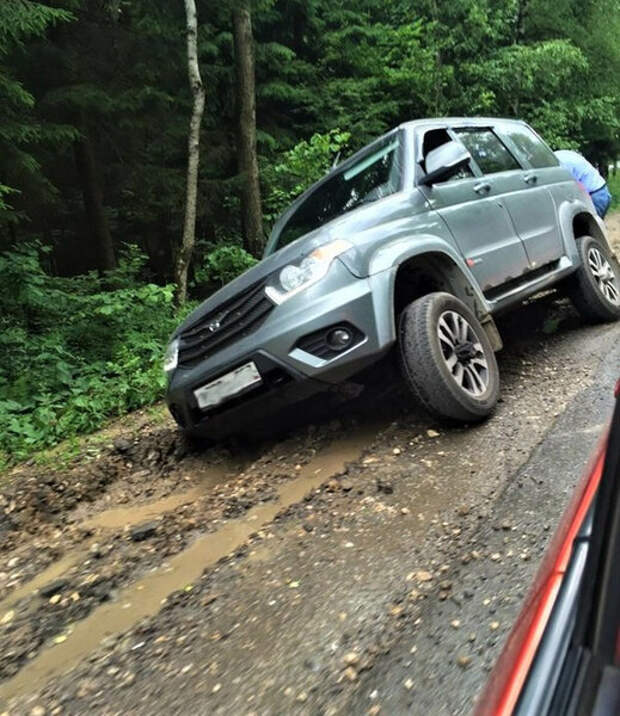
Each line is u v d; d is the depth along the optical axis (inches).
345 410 195.6
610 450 41.7
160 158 561.6
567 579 47.4
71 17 341.7
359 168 216.4
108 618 114.3
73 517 166.9
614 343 223.6
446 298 173.9
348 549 122.1
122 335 335.9
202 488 173.3
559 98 851.4
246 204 535.2
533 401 180.2
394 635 97.0
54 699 95.1
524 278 218.4
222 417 173.9
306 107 645.9
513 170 237.8
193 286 501.4
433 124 217.0
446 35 709.3
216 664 97.0
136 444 202.4
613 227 705.0
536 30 930.7
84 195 520.1
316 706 86.1
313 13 654.5
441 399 161.8
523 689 40.8
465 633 94.8
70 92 443.2
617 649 35.0
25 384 275.1
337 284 159.8
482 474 142.3
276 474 165.0
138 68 494.6
